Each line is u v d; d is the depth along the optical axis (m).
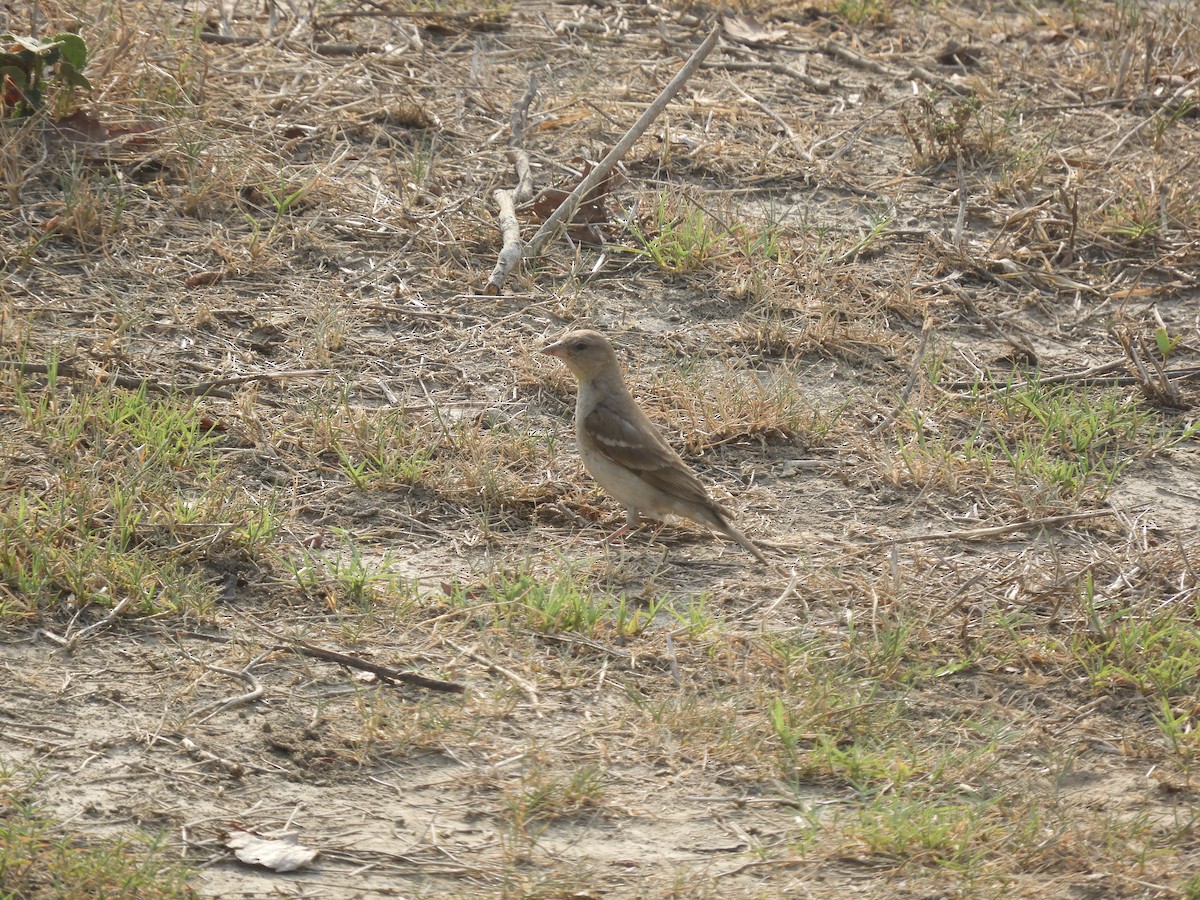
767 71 20.55
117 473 11.50
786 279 15.85
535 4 21.86
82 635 9.89
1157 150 19.12
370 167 16.95
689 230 16.02
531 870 8.22
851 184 17.86
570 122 18.44
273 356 13.73
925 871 8.42
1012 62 21.55
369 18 20.59
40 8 17.38
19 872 7.72
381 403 13.29
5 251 14.35
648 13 21.89
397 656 10.05
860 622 10.92
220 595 10.53
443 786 8.90
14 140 15.32
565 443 13.10
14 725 9.01
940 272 16.38
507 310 14.87
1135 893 8.35
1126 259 16.95
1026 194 17.98
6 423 12.06
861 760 9.27
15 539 10.48
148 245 14.95
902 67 21.14
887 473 12.88
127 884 7.68
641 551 11.79
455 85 19.00
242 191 15.98
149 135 16.27
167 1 19.97
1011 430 13.82
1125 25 22.19
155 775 8.73
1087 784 9.39
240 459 12.18
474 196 16.56
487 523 11.78
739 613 11.01
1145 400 14.47
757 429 13.35
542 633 10.47
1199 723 9.95
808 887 8.26
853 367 14.70
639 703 9.72
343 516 11.71
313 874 8.10
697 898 8.05
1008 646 10.70
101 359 13.12
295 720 9.34
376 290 14.91
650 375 14.05
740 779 9.16
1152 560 11.83
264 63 18.62
